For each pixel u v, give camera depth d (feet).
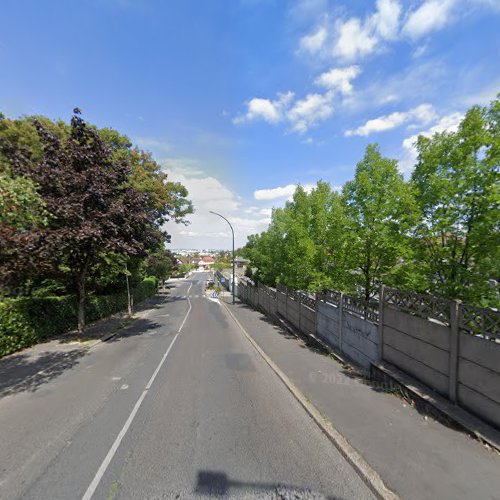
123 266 53.83
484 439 12.37
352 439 13.34
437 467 11.17
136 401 18.60
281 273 53.93
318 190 40.91
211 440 13.99
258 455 12.75
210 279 232.12
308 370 24.27
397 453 12.14
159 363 27.04
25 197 22.97
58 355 28.73
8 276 29.58
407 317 18.94
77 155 32.04
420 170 25.11
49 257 29.68
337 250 31.07
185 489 10.70
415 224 24.94
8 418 16.29
